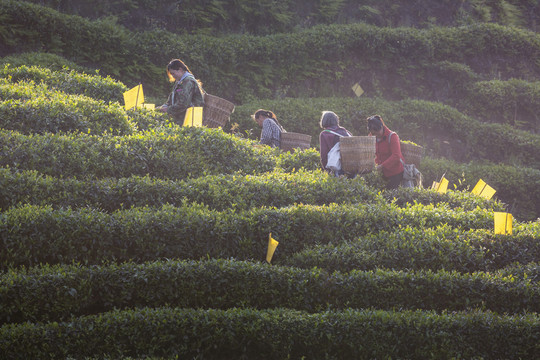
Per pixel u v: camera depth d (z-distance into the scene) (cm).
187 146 2519
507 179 4103
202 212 1948
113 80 3359
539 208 4125
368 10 5925
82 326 1474
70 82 3139
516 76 5847
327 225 2044
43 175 2139
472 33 5700
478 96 5303
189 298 1667
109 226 1798
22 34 3928
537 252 1977
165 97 4350
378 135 2708
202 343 1526
